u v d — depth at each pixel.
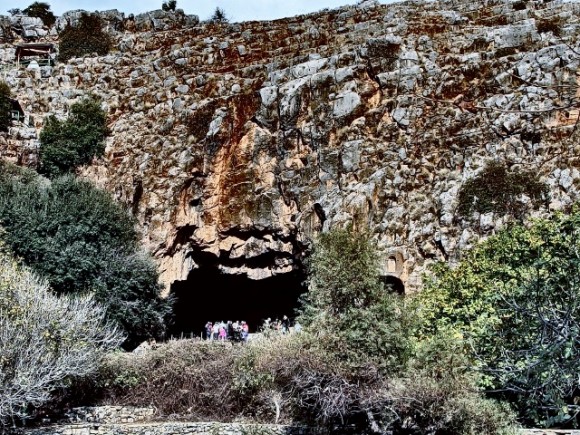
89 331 23.38
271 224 39.25
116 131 44.41
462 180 35.06
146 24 50.94
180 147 40.97
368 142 37.72
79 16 51.47
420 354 19.17
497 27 39.81
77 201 33.88
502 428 17.39
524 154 34.56
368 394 18.67
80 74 47.75
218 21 50.69
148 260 34.97
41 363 20.75
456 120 36.50
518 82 36.00
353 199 36.41
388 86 38.53
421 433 18.23
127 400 24.09
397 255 34.66
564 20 38.72
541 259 11.41
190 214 40.38
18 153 43.31
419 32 41.62
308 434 20.17
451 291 24.36
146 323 33.19
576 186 32.84
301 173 38.78
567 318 9.98
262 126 40.41
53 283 30.69
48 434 20.86
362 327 19.47
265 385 22.30
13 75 47.56
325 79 39.38
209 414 22.91
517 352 11.25
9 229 31.03
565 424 18.20
